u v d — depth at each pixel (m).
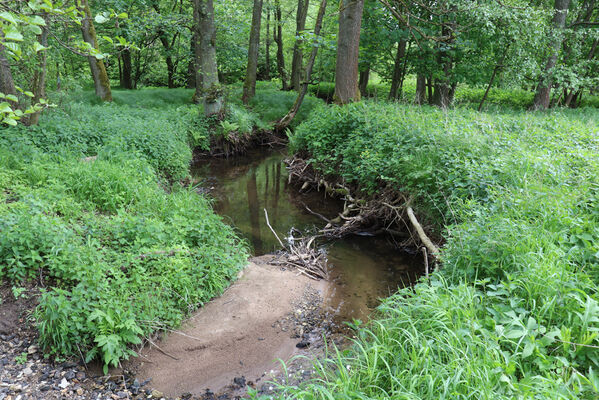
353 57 13.68
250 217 9.24
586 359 3.04
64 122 9.91
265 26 29.44
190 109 16.97
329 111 12.86
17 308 4.28
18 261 4.46
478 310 3.69
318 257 7.11
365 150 9.25
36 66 9.30
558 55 17.77
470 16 13.52
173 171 10.65
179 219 6.20
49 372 3.82
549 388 2.75
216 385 4.03
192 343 4.58
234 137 15.91
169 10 23.80
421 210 7.19
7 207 5.36
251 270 6.26
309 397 3.12
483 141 7.48
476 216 5.30
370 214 8.31
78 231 5.41
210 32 15.59
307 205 10.24
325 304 5.57
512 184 5.95
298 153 13.20
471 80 16.83
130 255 4.96
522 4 14.16
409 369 3.21
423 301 3.98
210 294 5.34
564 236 4.34
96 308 4.15
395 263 6.95
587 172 6.10
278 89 26.31
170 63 25.17
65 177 7.06
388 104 13.19
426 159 7.47
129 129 10.91
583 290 3.61
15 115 2.88
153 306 4.63
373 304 5.59
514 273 3.89
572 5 18.86
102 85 16.80
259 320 5.07
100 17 3.08
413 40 16.02
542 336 3.28
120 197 6.88
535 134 8.67
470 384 2.84
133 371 4.12
